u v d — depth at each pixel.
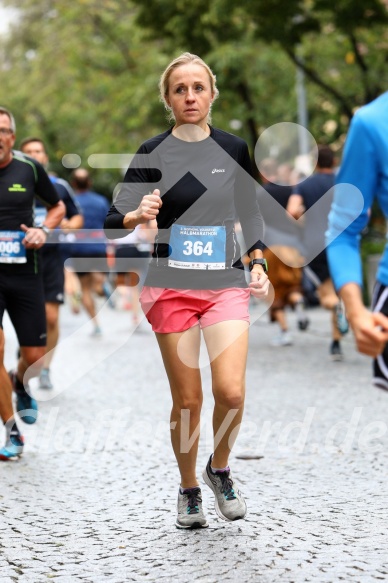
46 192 14.57
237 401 9.68
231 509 10.16
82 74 67.81
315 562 8.95
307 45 42.31
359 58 39.66
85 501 11.54
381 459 13.37
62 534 10.18
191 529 10.23
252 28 38.81
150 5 37.94
